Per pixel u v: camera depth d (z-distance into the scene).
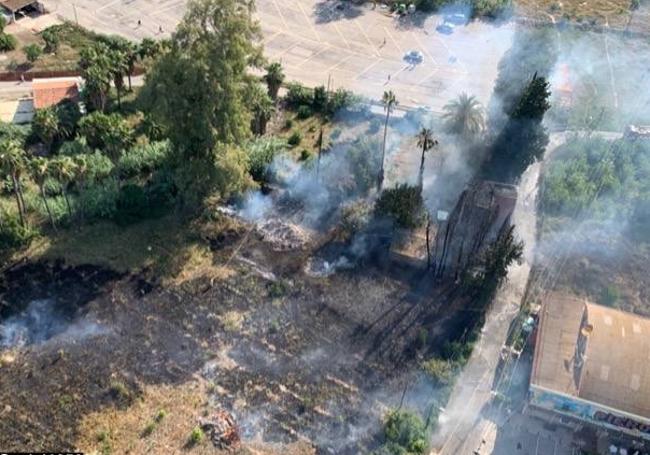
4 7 139.12
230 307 87.56
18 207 92.62
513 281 94.56
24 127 110.62
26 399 75.44
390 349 83.88
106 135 100.12
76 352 80.75
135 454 70.75
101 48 118.19
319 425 75.12
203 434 72.88
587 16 158.62
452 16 152.88
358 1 158.75
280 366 80.94
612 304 91.88
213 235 97.56
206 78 90.81
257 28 94.62
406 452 70.50
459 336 85.88
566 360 76.81
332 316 87.50
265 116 111.31
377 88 130.50
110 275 90.44
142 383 77.75
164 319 85.38
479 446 74.31
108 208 97.50
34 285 88.38
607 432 75.69
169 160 102.81
